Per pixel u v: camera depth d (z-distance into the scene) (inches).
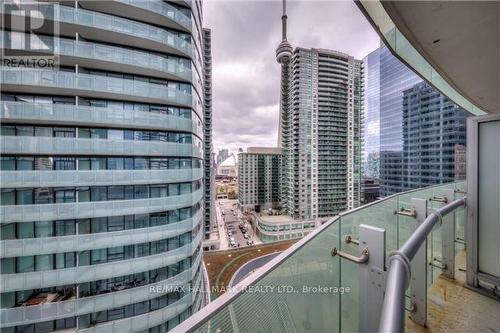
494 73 101.4
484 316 56.8
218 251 906.1
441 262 76.9
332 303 44.7
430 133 1193.4
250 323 31.0
